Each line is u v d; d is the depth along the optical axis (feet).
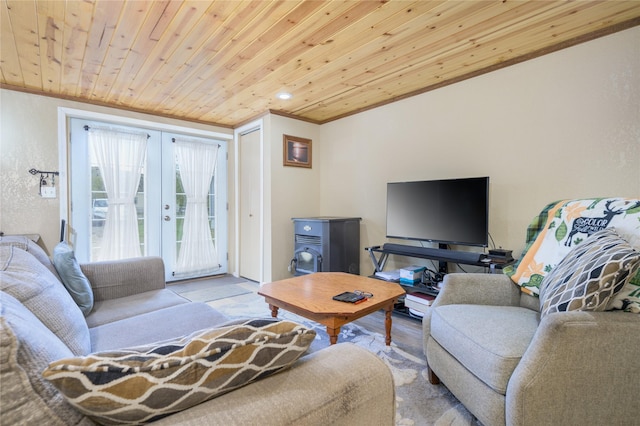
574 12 6.16
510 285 5.90
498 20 6.39
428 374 5.83
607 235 4.60
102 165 11.43
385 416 2.64
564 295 4.19
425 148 10.09
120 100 11.09
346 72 8.84
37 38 6.87
